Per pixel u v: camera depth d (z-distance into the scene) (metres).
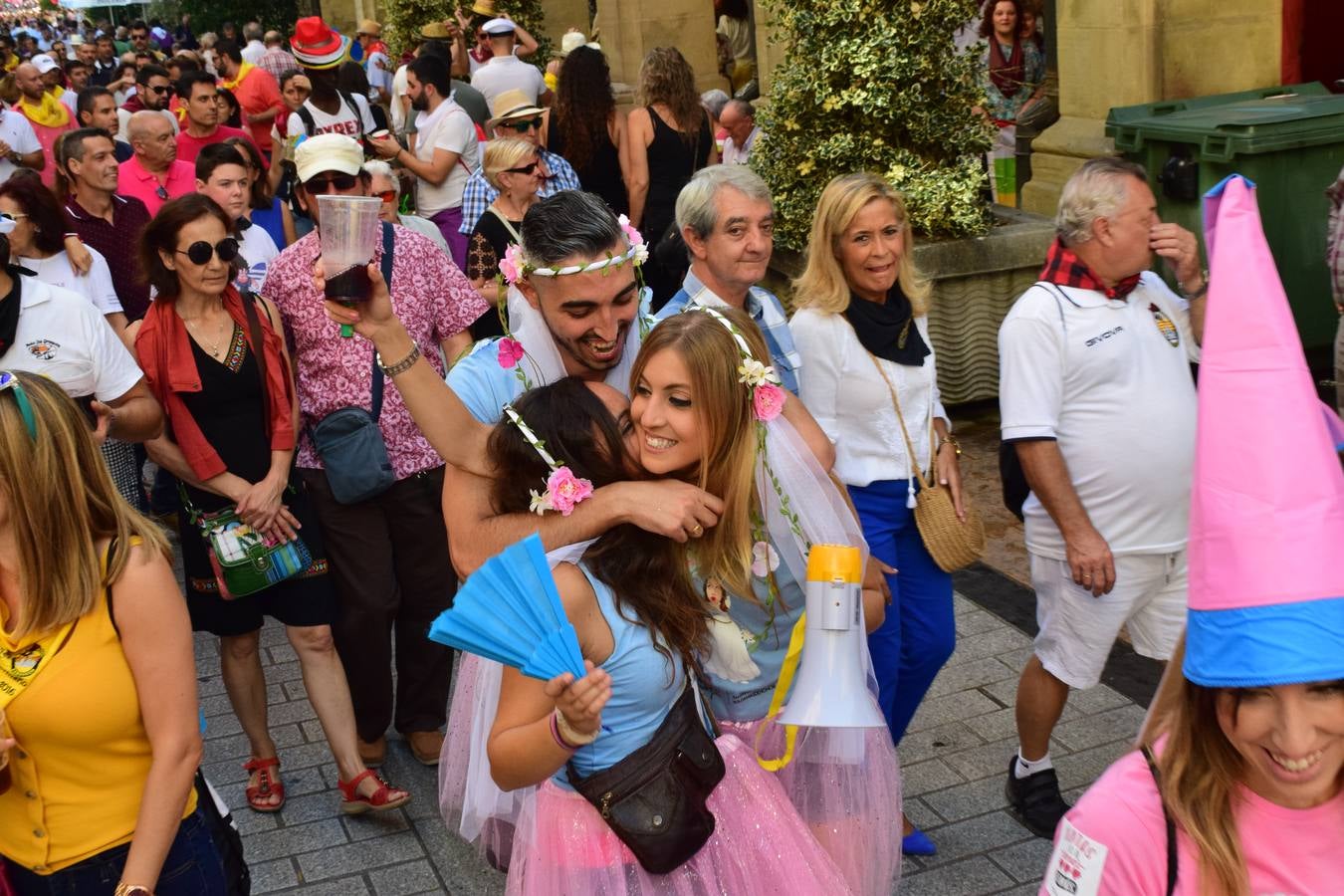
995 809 4.16
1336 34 7.69
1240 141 6.32
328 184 5.39
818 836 2.96
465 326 4.56
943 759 4.45
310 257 4.32
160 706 2.63
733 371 2.63
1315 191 6.49
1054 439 3.74
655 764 2.55
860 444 3.79
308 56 8.91
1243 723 1.81
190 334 4.18
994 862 3.91
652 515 2.54
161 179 7.41
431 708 4.67
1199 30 7.70
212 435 4.18
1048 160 8.58
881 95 7.41
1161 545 3.76
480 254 5.88
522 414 2.71
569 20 17.16
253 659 4.42
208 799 2.88
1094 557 3.71
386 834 4.30
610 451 2.69
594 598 2.55
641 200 8.10
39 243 5.30
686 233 3.74
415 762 4.71
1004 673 4.96
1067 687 3.94
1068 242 3.71
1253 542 1.74
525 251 2.89
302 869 4.15
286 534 4.21
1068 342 3.69
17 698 2.54
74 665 2.57
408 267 4.41
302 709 5.16
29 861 2.64
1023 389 3.74
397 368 2.75
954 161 7.68
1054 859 2.02
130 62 21.19
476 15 14.55
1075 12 8.19
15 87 12.22
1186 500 3.74
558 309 2.89
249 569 4.17
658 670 2.57
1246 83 7.77
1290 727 1.77
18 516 2.50
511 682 2.53
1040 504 3.88
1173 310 3.83
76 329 3.95
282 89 11.27
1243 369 1.76
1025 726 4.02
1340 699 1.78
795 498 2.75
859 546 2.99
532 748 2.44
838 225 3.70
